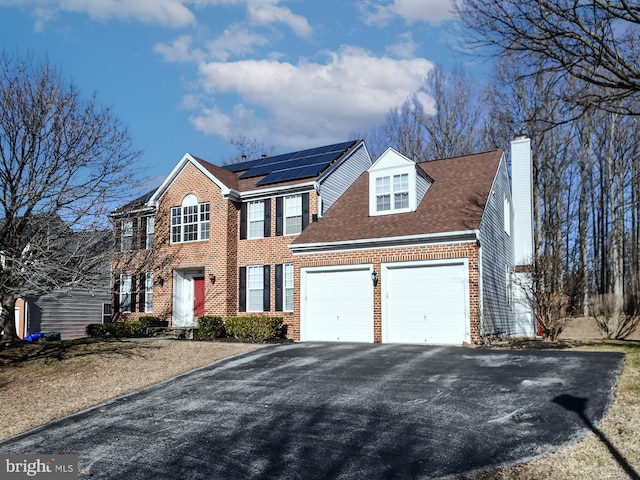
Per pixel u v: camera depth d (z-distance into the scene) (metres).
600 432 7.91
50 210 17.83
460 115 40.59
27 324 28.47
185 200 24.80
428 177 21.75
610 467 6.86
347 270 19.47
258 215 23.64
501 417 8.92
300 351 15.80
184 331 22.28
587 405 9.11
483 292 17.56
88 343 19.80
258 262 23.25
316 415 9.88
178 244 24.66
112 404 11.96
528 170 25.55
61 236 18.20
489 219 19.36
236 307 23.56
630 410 8.64
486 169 21.64
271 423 9.70
